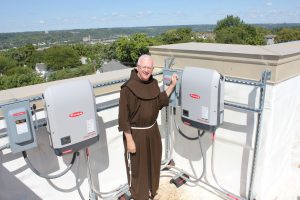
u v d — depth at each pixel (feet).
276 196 9.23
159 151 8.19
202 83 7.49
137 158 7.80
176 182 9.93
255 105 7.85
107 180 9.46
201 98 7.63
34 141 6.47
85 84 6.54
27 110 6.19
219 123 7.78
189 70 7.87
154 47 10.24
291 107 8.79
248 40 216.13
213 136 8.30
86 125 6.70
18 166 7.25
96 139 7.05
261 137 8.02
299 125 9.64
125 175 9.95
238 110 8.35
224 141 8.95
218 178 9.49
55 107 6.10
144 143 7.68
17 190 7.35
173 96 8.94
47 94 6.02
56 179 8.09
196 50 8.82
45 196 7.96
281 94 7.90
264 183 8.57
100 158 9.06
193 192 9.61
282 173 9.53
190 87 7.86
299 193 9.26
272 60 7.16
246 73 7.78
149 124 7.62
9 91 7.56
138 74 7.25
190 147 10.16
